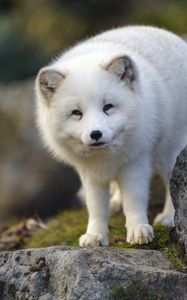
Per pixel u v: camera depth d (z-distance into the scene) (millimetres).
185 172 9523
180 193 9578
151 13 26734
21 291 9625
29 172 21359
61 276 9359
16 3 28781
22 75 26844
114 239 11953
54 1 27750
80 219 14172
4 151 21609
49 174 21203
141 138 10617
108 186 11289
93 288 9102
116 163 10766
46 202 21359
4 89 23250
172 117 11453
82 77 10344
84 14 27312
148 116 10703
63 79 10438
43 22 27375
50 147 11430
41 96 10680
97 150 10398
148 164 11000
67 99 10359
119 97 10320
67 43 26812
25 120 21797
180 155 9719
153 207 13477
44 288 9492
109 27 26828
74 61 10781
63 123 10453
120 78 10414
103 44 11664
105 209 11266
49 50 26797
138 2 27391
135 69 10469
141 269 9234
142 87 10797
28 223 14477
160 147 11508
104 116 10219
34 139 21516
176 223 9711
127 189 10898
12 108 22094
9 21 28062
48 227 14195
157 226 11797
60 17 27328
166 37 12000
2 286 9906
